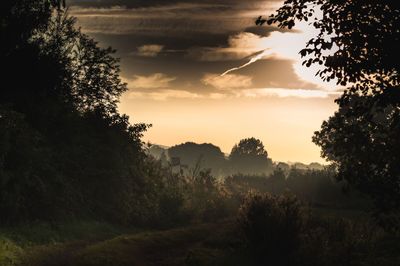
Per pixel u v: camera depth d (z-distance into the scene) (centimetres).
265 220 1803
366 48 1105
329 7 1124
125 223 2889
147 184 3353
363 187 1314
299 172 6888
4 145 1930
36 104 2545
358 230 1992
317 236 1803
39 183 2114
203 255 1817
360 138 1296
